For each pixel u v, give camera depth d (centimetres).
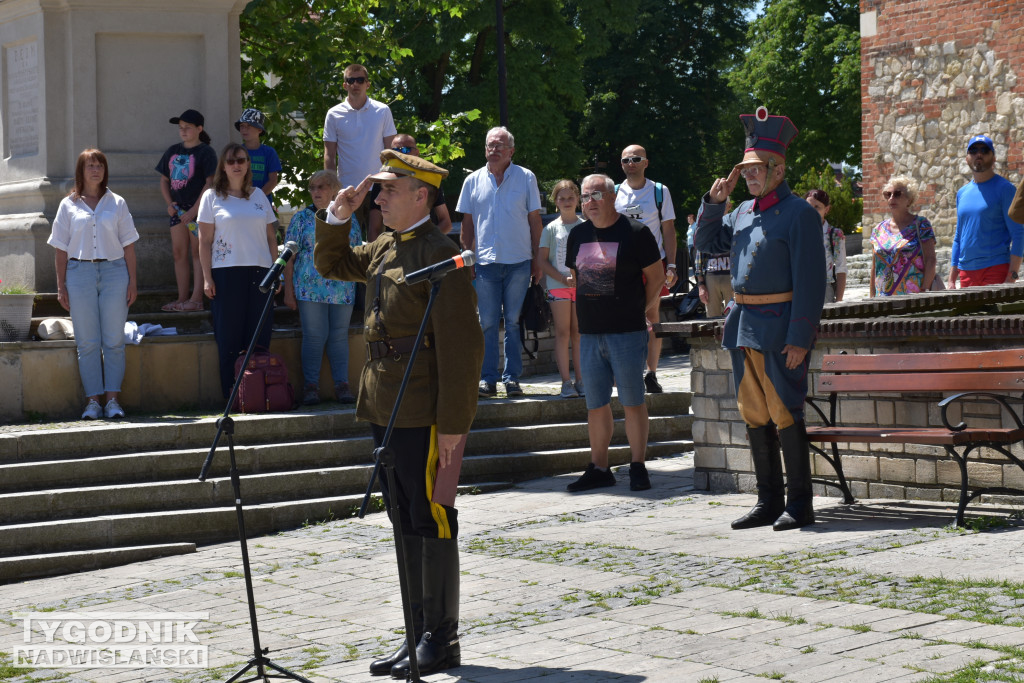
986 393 694
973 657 444
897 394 780
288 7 1773
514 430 994
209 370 1034
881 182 2241
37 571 770
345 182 1124
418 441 497
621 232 873
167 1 1155
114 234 967
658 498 859
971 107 2095
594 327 886
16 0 1160
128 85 1154
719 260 1216
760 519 736
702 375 888
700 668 459
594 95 4359
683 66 4553
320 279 1025
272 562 743
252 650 538
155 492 849
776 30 4403
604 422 905
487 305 1060
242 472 901
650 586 596
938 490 763
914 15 2167
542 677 464
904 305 862
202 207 1004
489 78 3522
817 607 533
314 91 1831
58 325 992
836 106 4328
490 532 768
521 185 1051
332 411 977
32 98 1166
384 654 518
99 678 514
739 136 4812
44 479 848
